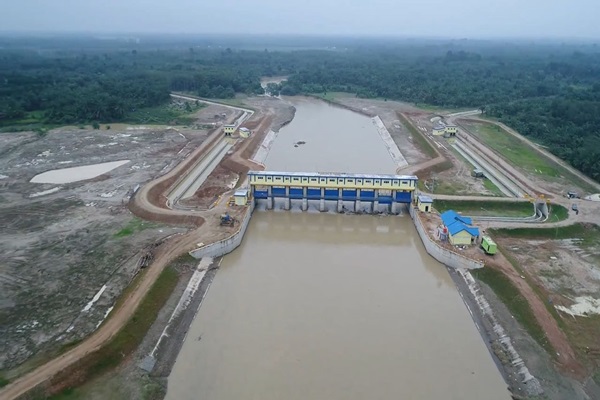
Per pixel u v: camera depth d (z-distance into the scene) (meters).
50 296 55.47
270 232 77.38
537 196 86.75
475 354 47.97
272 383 43.59
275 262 66.81
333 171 108.38
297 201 89.50
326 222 81.62
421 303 56.72
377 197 82.88
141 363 45.50
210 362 46.34
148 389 42.47
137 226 74.06
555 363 45.56
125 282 58.31
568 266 64.75
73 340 47.75
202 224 73.50
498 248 67.19
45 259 63.69
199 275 61.84
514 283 57.22
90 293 56.09
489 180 100.56
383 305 56.16
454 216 72.75
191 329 51.47
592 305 55.72
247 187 87.31
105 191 89.69
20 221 75.88
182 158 112.62
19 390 40.22
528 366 45.41
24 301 54.44
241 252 69.88
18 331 49.22
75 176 99.75
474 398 42.22
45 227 73.62
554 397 42.06
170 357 47.03
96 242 68.50
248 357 47.00
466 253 64.94
